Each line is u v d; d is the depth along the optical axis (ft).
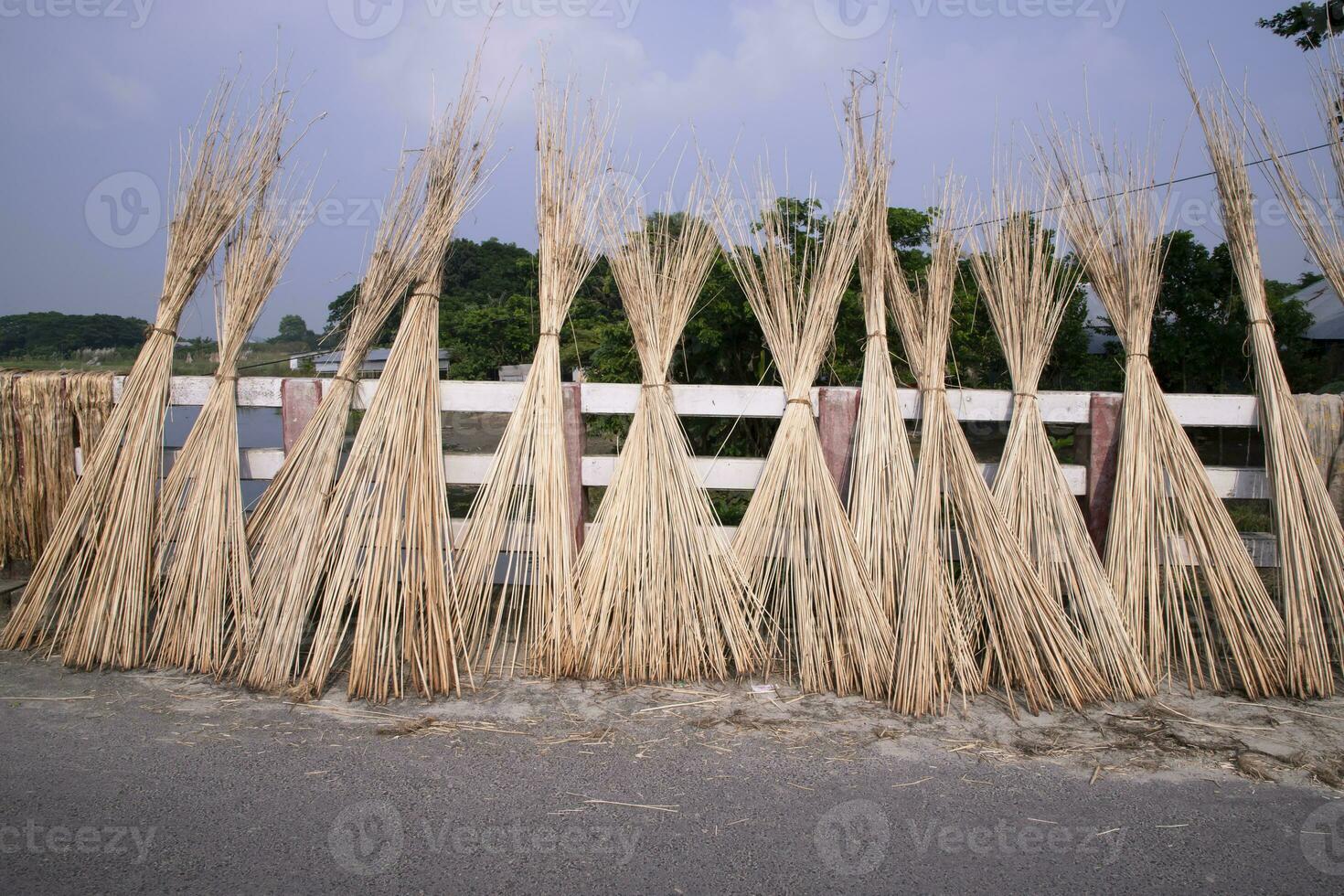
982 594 12.03
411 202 13.23
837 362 19.15
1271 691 11.70
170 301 13.26
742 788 9.23
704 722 10.77
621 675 12.18
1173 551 12.80
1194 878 7.80
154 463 12.81
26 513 14.42
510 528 12.96
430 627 11.65
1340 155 12.99
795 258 15.17
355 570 12.00
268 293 13.47
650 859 7.97
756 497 13.12
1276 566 12.71
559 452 12.99
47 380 14.28
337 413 12.87
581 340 24.59
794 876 7.77
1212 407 13.67
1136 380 13.19
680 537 12.50
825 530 12.45
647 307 13.32
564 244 13.39
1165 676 12.28
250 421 19.27
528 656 12.35
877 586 12.32
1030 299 13.43
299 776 9.36
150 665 12.23
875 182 13.61
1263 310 13.24
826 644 11.99
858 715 11.03
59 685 11.60
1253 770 9.64
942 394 13.12
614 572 12.44
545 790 9.15
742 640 12.24
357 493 12.19
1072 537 12.53
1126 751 10.14
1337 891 7.64
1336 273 13.05
